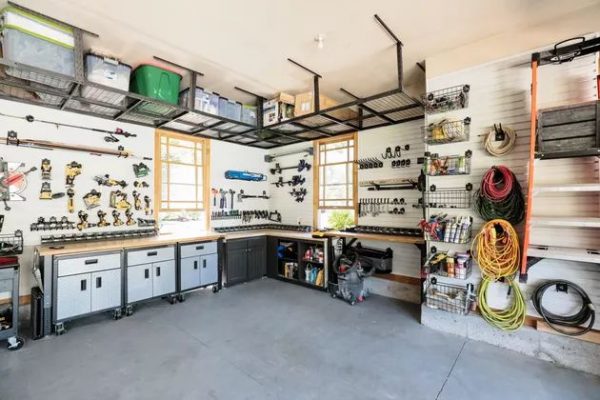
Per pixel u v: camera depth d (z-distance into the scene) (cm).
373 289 472
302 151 578
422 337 316
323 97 404
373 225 479
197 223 535
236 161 590
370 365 262
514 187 284
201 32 286
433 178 346
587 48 244
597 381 240
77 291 334
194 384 233
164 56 333
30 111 362
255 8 251
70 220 388
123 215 434
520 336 284
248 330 331
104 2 242
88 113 401
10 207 349
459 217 326
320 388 229
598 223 232
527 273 276
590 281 261
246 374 247
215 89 428
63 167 385
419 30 289
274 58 338
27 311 355
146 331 327
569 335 260
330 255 474
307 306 407
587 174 262
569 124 244
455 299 316
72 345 295
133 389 226
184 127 474
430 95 335
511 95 296
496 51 302
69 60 281
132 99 359
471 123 319
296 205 591
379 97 335
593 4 253
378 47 318
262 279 543
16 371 249
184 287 429
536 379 242
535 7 255
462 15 266
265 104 464
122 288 367
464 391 227
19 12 254
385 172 466
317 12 258
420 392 225
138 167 447
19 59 256
